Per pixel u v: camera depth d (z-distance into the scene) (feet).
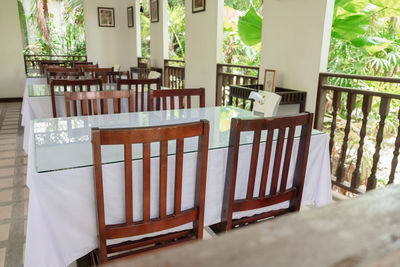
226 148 4.81
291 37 10.53
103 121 6.79
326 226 0.97
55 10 28.14
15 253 6.31
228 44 21.04
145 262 0.80
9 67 24.26
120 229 3.94
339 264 0.84
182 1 24.75
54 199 3.92
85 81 9.87
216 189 4.89
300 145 5.03
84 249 4.22
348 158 13.51
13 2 23.47
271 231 0.94
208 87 16.21
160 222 4.14
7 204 8.29
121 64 28.45
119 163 4.13
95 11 26.63
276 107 6.40
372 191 1.24
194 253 0.83
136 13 25.50
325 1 9.23
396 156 7.65
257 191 5.32
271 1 11.25
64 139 5.37
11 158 11.78
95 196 4.06
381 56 14.08
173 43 26.17
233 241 0.89
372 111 13.20
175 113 7.75
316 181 5.98
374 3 12.27
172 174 4.52
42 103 10.34
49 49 28.48
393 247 0.91
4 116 19.19
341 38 13.30
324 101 9.73
